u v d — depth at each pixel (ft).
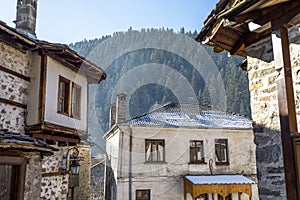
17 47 17.30
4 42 16.53
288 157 6.81
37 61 18.30
